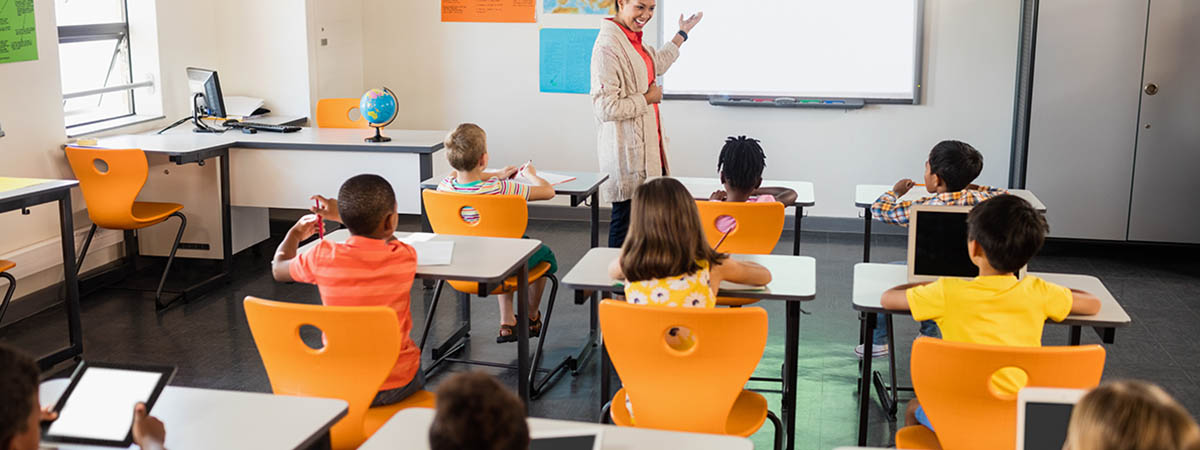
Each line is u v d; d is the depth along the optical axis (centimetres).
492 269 283
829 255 561
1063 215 546
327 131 538
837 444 320
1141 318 446
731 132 618
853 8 586
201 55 589
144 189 527
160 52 550
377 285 260
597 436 165
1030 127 539
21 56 445
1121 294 483
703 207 347
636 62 424
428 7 641
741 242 350
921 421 244
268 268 532
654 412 234
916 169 601
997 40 575
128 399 172
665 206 243
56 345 413
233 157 503
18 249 450
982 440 212
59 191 376
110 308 463
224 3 595
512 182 382
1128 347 408
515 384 370
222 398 196
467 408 121
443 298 480
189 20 575
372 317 216
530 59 635
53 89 467
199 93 528
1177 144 524
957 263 264
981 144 589
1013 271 236
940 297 237
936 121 591
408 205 494
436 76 650
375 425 244
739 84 610
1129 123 527
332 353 222
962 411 210
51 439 170
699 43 609
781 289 270
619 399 257
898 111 595
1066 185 542
